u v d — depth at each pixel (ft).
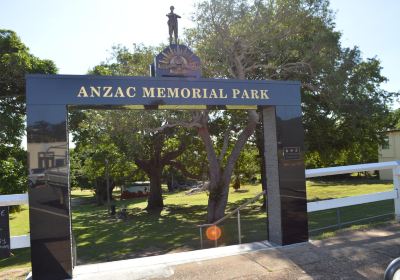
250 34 56.65
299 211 21.99
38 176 17.48
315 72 60.34
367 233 23.08
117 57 67.41
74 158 134.72
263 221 58.03
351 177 159.53
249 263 18.43
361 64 66.08
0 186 46.57
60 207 17.62
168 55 20.86
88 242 53.16
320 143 76.59
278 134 21.88
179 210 89.81
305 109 70.38
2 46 73.36
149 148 93.40
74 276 17.58
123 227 67.62
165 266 18.49
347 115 68.13
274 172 22.27
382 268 16.96
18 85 76.38
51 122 17.80
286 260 18.67
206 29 57.52
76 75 18.35
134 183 185.68
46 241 17.39
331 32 62.85
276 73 62.39
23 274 19.57
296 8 58.44
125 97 19.11
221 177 64.13
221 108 22.06
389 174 125.90
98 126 65.31
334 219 47.26
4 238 18.19
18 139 72.08
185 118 61.41
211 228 48.11
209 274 17.12
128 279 16.97
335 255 19.04
